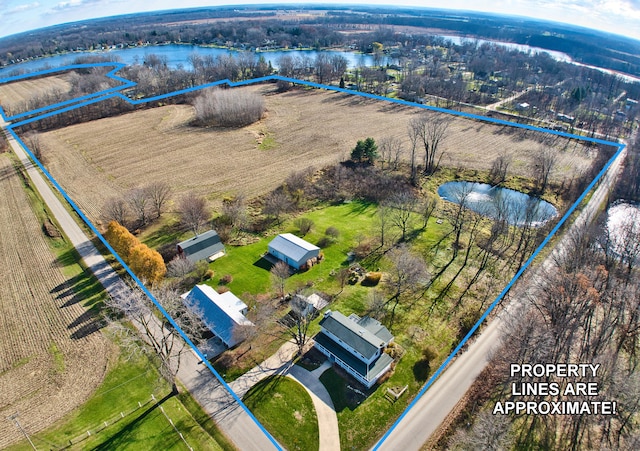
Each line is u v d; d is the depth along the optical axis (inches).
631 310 2359.7
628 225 3284.9
